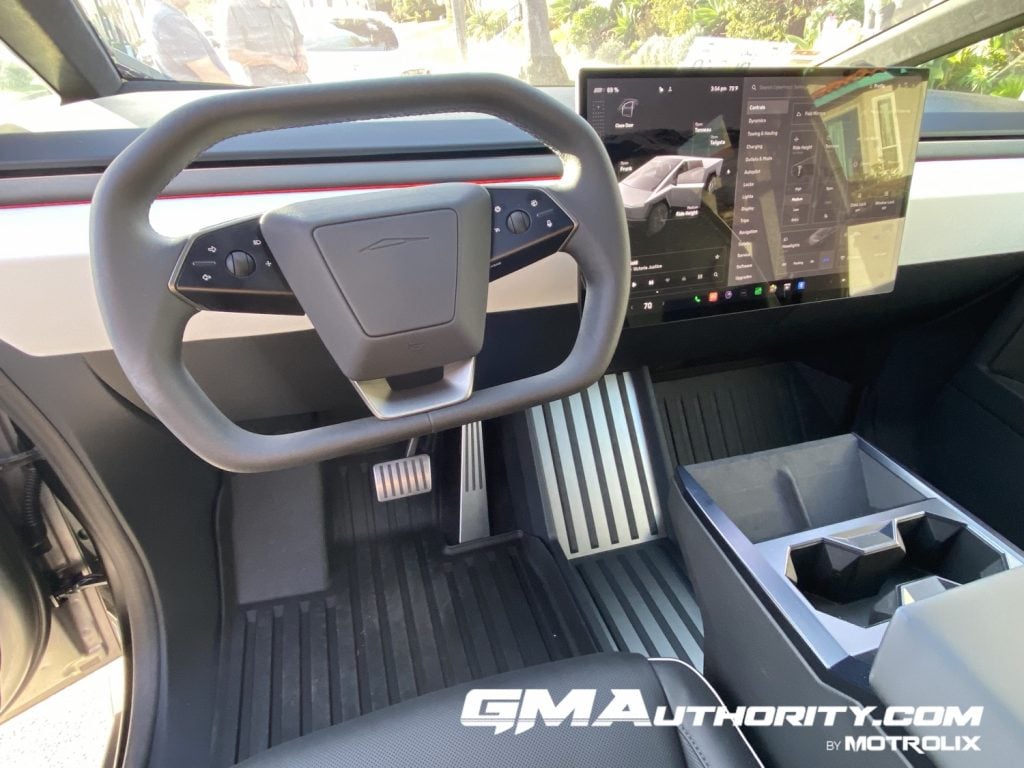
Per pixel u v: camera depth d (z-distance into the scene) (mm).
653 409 1340
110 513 910
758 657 717
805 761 658
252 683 1054
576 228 639
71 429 832
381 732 648
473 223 602
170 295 544
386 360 608
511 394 667
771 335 1303
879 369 1543
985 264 1192
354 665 1086
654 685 695
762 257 988
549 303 962
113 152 795
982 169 1104
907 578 803
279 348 938
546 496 1261
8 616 925
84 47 898
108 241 515
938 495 801
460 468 1256
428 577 1232
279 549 1220
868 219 1008
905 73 902
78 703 1145
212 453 584
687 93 828
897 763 516
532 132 601
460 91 544
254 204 802
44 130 835
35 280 724
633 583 1207
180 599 1034
